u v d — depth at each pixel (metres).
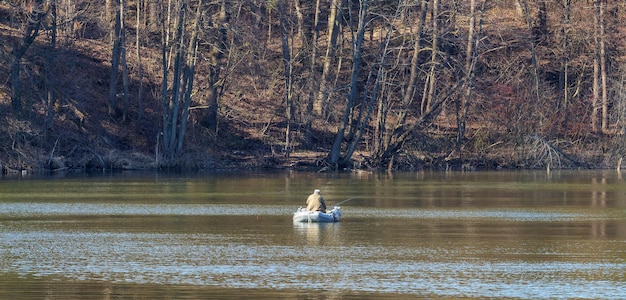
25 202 82.12
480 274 47.50
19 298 41.44
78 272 47.66
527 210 78.00
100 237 60.06
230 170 128.25
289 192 94.19
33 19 125.69
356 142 130.12
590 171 132.75
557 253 54.19
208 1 128.62
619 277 46.88
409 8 141.88
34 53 127.94
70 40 136.62
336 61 151.88
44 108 126.75
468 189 99.12
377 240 59.34
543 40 160.00
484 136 138.62
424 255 53.34
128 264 50.00
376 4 150.75
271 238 60.16
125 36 142.75
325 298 41.78
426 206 81.19
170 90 140.38
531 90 143.25
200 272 47.75
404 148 135.12
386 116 140.38
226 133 137.00
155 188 98.25
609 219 71.31
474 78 138.88
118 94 136.00
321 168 130.88
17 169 119.12
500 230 64.50
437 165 135.00
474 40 134.50
